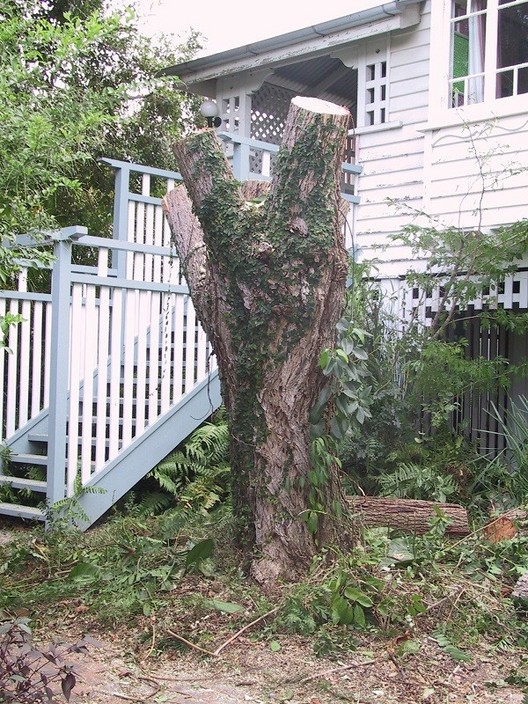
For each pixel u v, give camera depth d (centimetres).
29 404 878
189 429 761
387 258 952
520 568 518
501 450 813
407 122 952
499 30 861
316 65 1215
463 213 862
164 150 1488
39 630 450
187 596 464
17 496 760
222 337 499
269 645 418
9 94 511
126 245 725
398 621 438
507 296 849
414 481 707
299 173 464
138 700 365
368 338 810
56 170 587
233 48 1094
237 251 471
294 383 479
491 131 841
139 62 1470
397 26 935
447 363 808
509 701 370
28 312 827
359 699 365
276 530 480
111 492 702
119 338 711
